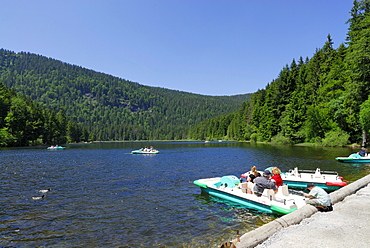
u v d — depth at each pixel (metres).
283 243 5.79
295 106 58.69
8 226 9.10
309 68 64.31
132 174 20.80
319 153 33.50
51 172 22.27
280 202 10.00
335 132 44.34
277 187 11.95
